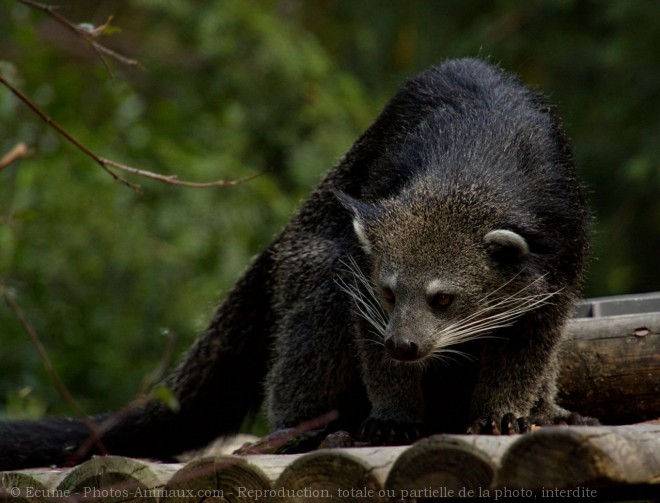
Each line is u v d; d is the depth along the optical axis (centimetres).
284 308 1002
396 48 2477
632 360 937
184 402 1059
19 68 1712
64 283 1585
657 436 680
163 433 1056
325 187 1009
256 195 1814
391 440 857
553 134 923
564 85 2378
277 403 989
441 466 641
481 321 864
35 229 1541
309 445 924
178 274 1678
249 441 1014
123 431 1030
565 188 895
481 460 633
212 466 683
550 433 622
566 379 952
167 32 2288
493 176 874
